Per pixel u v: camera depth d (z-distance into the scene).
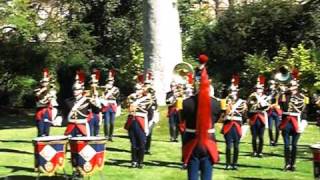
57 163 18.45
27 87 48.41
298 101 22.16
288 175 21.66
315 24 46.78
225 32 48.81
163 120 34.56
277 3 47.91
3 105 50.59
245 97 45.28
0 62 47.44
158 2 37.19
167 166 23.23
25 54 47.84
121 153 26.31
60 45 50.41
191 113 14.75
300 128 22.16
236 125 22.70
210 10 63.66
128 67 50.31
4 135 33.16
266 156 26.19
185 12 53.16
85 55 50.88
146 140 24.77
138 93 22.97
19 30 49.25
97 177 20.62
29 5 52.66
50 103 26.27
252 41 48.38
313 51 42.34
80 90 22.05
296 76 22.98
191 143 14.70
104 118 30.06
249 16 48.22
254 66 44.75
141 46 50.41
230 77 47.78
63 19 52.44
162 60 37.16
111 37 51.94
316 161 16.81
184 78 18.11
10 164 23.06
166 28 37.34
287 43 47.59
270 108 29.23
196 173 14.69
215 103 15.03
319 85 40.41
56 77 48.44
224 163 24.16
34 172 21.33
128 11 52.66
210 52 49.12
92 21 52.53
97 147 17.94
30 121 43.28
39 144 18.25
